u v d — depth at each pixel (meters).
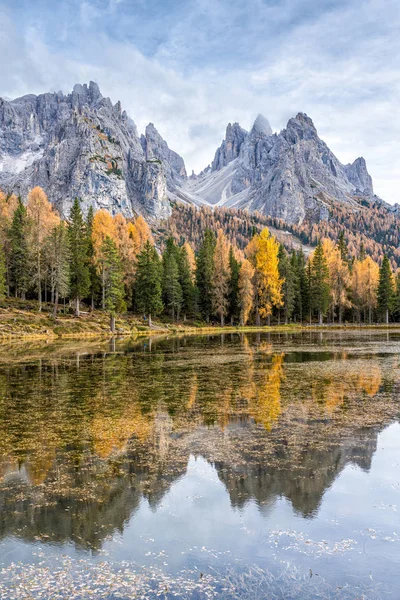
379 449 13.15
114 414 17.56
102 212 88.19
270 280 82.31
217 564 7.39
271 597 6.47
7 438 14.50
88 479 11.07
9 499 9.96
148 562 7.47
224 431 15.07
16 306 69.56
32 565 7.43
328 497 9.95
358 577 7.00
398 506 9.53
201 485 10.63
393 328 90.94
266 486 10.55
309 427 15.51
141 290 74.38
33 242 69.38
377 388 22.75
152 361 34.50
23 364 32.75
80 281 70.94
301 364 32.25
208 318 90.50
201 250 93.00
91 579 6.98
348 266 109.69
